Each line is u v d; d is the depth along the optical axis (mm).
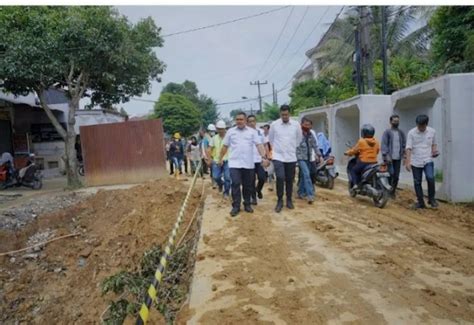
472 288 4047
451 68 14094
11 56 13523
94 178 16594
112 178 16609
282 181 7898
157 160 16641
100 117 25031
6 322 6859
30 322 6883
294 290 4105
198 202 10797
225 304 3840
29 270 8305
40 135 23016
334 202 8945
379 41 20688
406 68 19453
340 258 5047
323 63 32094
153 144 16641
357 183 9016
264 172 9211
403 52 21453
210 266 4891
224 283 4348
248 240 5957
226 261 5051
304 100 29188
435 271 4535
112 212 11102
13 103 20500
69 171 15938
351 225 6770
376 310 3607
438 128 11609
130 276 5051
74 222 11047
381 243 5680
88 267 8367
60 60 14125
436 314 3510
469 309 3592
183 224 9180
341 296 3924
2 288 7602
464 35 14258
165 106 48562
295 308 3701
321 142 11289
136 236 9078
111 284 4793
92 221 11055
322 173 11227
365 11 15469
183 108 48781
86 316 6664
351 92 22609
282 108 7816
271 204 8773
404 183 11039
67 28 13547
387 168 8984
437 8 15781
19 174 16250
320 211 7938
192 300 3971
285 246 5617
